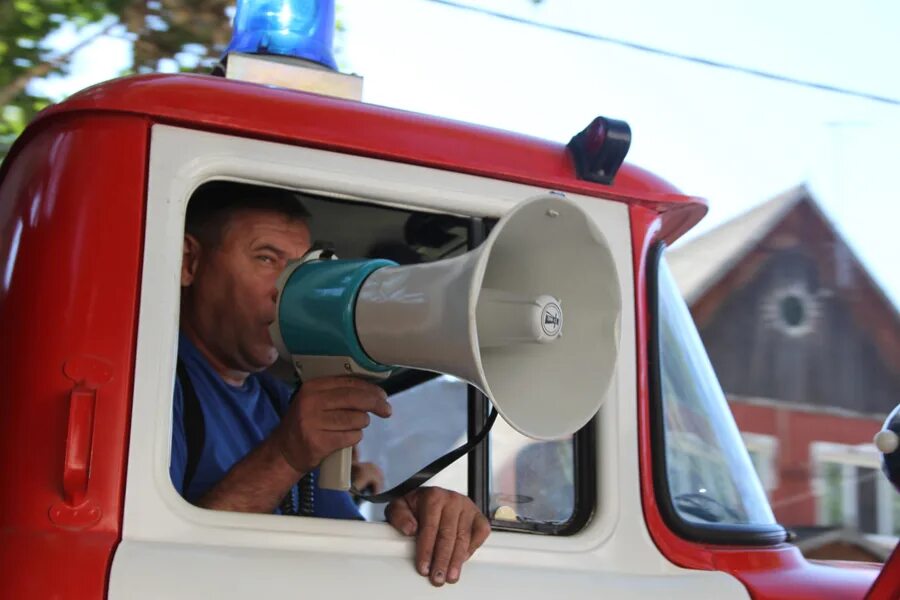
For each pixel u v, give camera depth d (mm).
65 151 3369
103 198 3318
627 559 3709
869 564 4410
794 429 25969
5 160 3662
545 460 3812
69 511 3105
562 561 3611
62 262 3260
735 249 27453
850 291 27156
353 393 3486
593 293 3375
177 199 3389
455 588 3391
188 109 3441
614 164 3914
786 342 26922
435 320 3152
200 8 12188
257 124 3508
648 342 3893
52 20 11812
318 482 3617
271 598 3127
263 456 3520
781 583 3828
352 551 3379
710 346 26656
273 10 4324
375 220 4074
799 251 27438
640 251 3939
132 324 3262
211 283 4012
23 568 2998
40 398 3170
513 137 3889
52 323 3215
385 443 4500
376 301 3365
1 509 3125
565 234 3334
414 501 3533
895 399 26625
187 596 3033
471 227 3816
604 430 3738
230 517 3277
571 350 3385
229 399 4094
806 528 13289
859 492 25094
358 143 3611
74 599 2961
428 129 3750
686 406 4043
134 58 12039
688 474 3951
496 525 3812
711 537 3869
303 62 4277
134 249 3309
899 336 26922
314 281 3584
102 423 3172
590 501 3725
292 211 4055
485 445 3895
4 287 3350
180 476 3785
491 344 3398
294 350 3605
